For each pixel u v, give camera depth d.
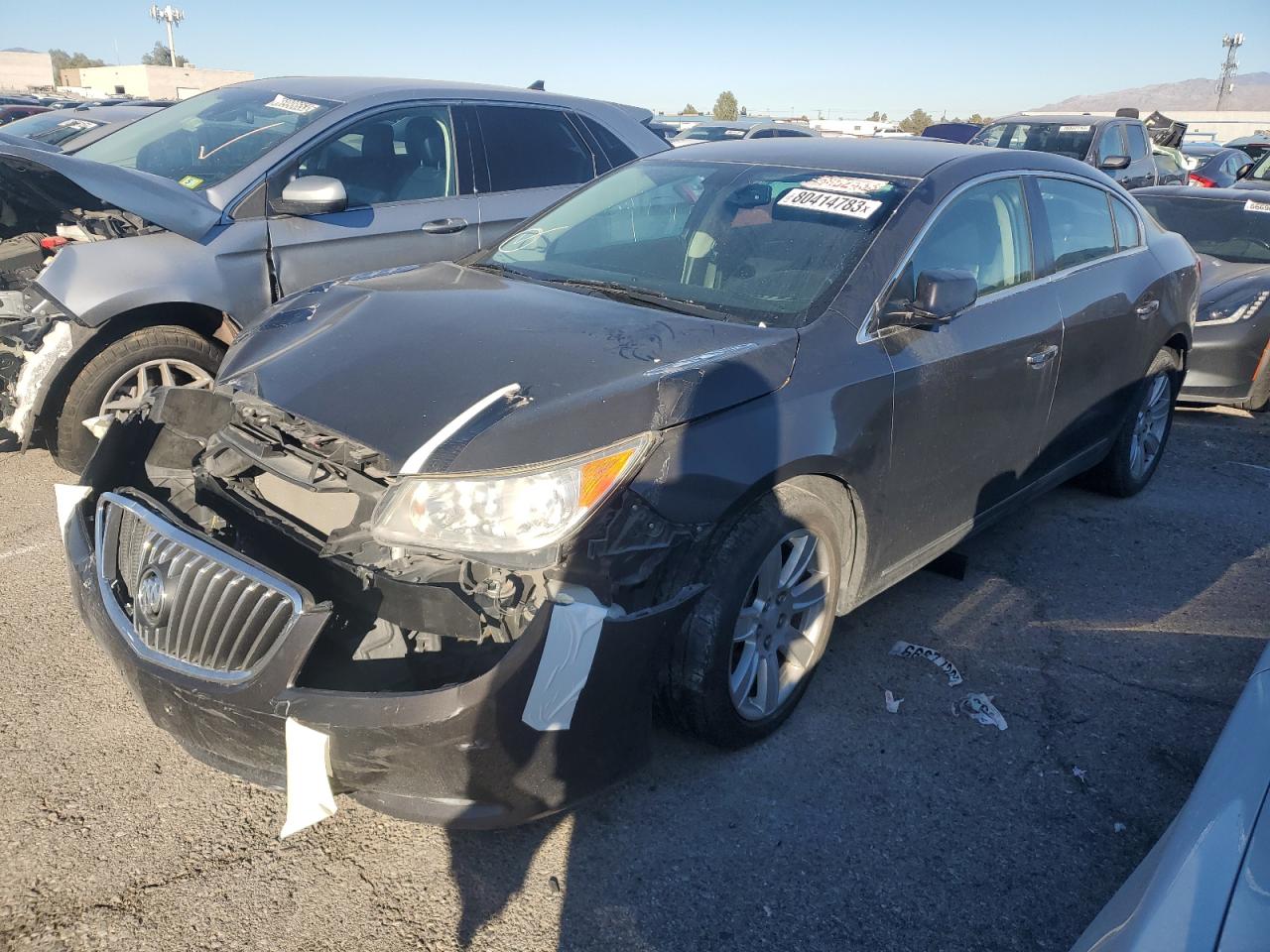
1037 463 4.05
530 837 2.62
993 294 3.62
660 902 2.43
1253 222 7.60
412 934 2.30
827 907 2.44
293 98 5.43
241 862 2.49
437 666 2.36
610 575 2.37
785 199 3.56
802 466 2.78
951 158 3.74
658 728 3.03
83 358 4.48
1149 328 4.62
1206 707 3.37
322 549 2.46
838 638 3.68
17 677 3.19
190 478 3.06
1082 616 3.96
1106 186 4.55
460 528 2.28
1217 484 5.57
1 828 2.54
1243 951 1.40
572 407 2.44
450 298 3.18
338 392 2.65
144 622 2.44
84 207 5.07
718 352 2.77
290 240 4.84
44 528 4.31
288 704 2.17
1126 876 2.60
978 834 2.72
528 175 5.79
